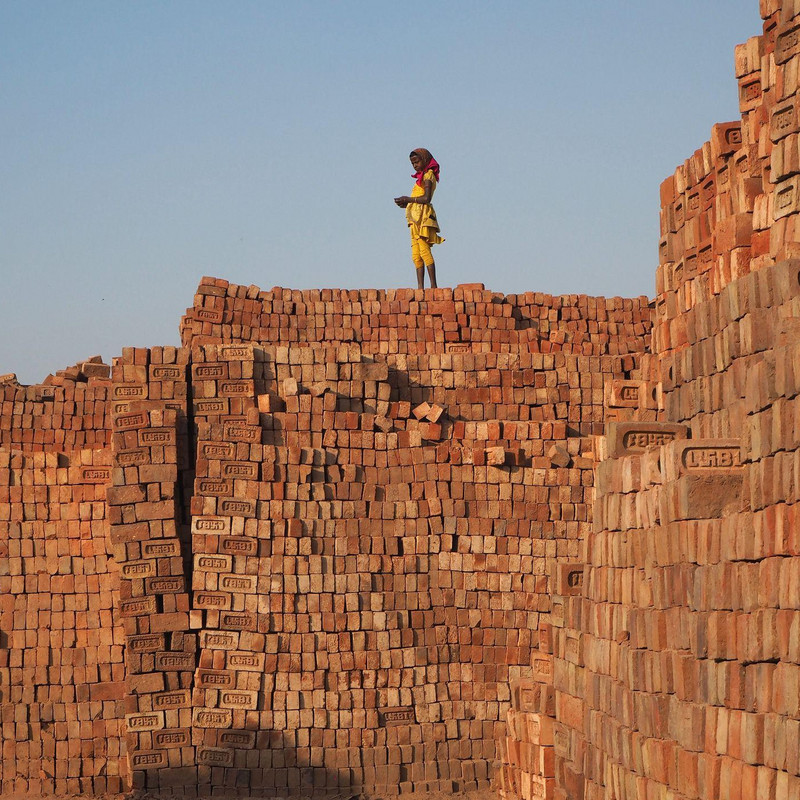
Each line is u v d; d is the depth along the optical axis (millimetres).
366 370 21953
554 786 15711
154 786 20094
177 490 21234
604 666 13750
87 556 21578
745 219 13336
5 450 21969
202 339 23438
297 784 20125
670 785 11656
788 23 12367
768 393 10531
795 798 9383
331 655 20547
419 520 21234
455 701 20781
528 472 21531
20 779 20859
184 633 20469
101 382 23312
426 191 25281
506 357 22891
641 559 12727
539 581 21203
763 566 10094
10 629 21328
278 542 20688
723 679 10664
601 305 25000
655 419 15781
